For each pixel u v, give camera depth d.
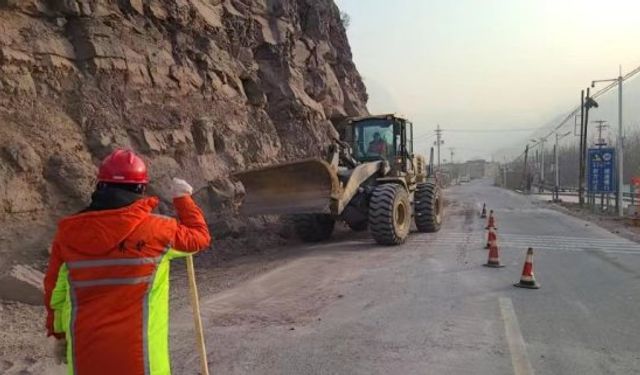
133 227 2.73
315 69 22.23
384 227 11.93
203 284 8.53
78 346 2.64
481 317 6.50
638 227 17.88
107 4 12.27
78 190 9.77
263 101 17.97
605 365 4.98
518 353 5.26
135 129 11.87
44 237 9.00
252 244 12.38
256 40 18.73
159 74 13.21
